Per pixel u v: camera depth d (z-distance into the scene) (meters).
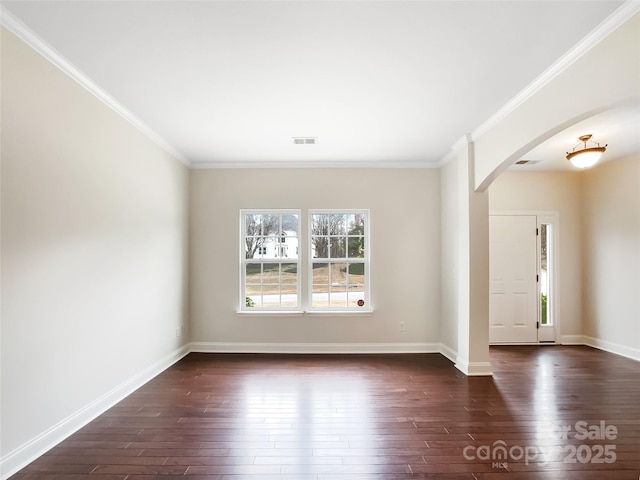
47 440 2.44
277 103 3.22
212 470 2.23
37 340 2.36
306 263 5.14
